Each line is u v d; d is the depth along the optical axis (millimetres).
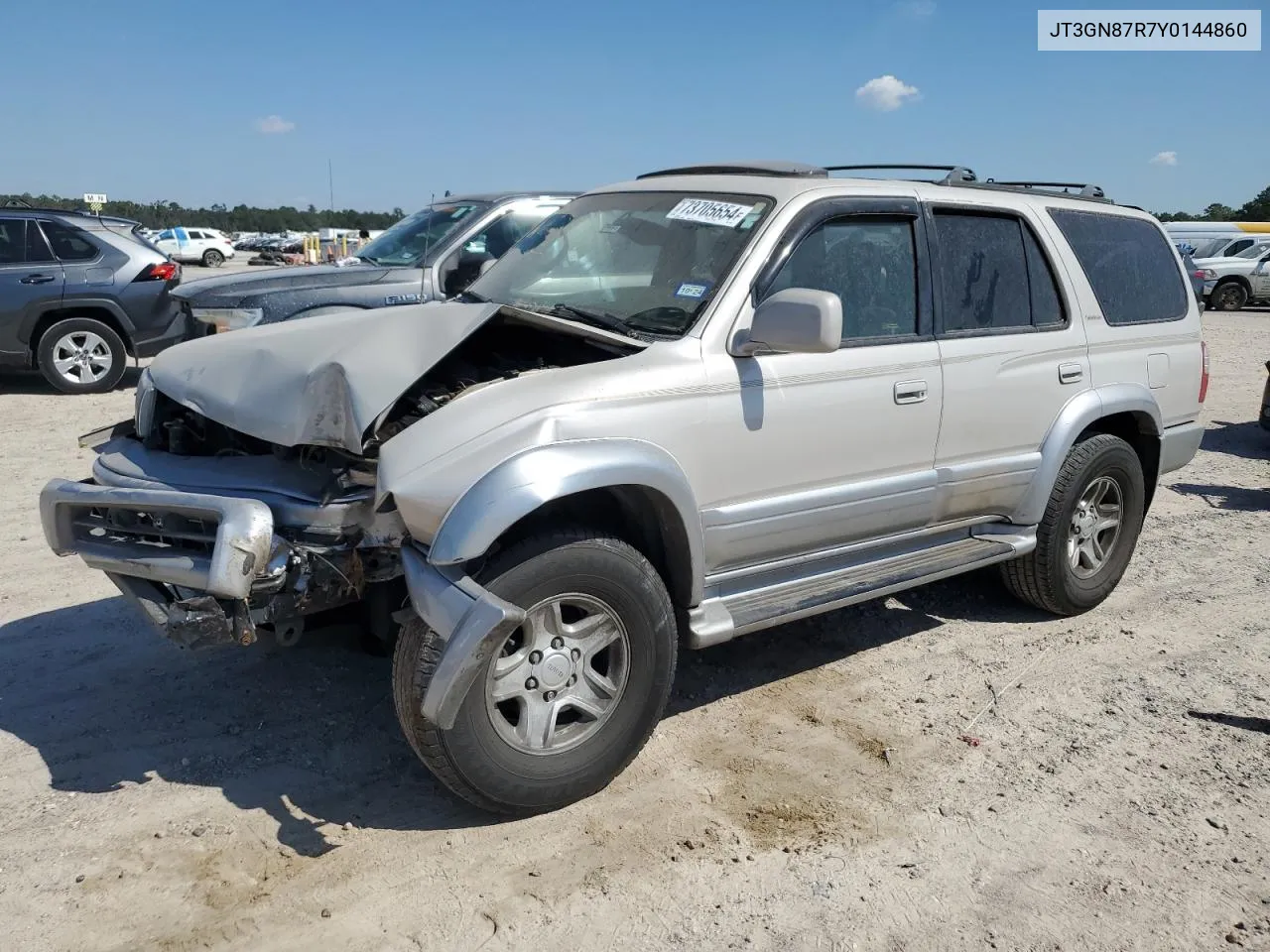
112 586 5242
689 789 3533
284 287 7816
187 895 2928
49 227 10500
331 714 3986
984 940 2838
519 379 3355
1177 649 4832
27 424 9148
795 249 3914
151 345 11023
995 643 4871
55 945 2721
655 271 4023
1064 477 4898
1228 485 8016
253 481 3342
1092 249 5176
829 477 4008
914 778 3645
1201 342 5711
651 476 3330
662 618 3432
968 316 4516
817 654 4680
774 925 2873
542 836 3246
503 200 8484
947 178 4793
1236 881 3113
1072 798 3537
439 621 2967
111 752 3691
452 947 2756
